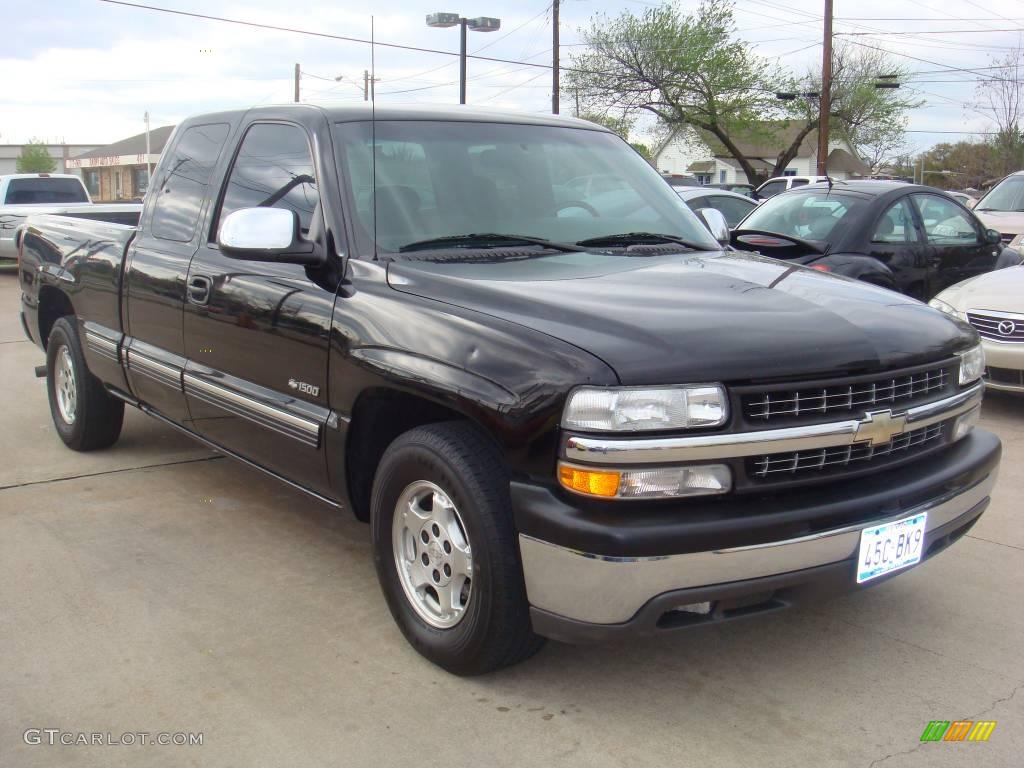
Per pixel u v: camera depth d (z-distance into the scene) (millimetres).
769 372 2814
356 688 3219
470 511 2992
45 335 6102
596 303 3068
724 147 42719
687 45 36750
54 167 66688
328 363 3541
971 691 3234
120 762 2814
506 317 3041
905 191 8133
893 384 3076
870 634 3637
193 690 3207
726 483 2785
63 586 4008
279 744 2906
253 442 4105
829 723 3035
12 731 2969
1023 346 6680
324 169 3795
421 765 2811
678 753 2871
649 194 4426
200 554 4363
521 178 4078
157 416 5035
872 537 2969
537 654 3451
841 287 3549
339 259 3617
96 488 5254
